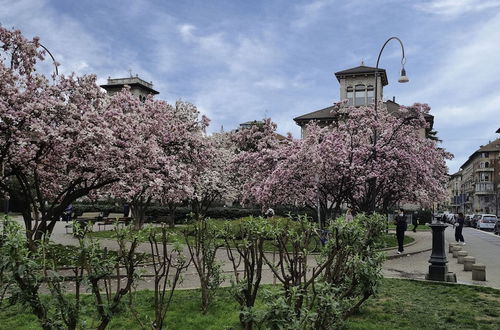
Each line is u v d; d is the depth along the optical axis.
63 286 4.85
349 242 5.76
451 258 17.92
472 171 126.38
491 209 96.06
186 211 34.25
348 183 22.31
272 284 9.51
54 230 29.34
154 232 5.84
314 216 26.20
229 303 8.12
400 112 21.88
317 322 4.81
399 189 24.75
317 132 22.42
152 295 8.69
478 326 6.97
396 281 10.95
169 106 21.14
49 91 13.15
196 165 19.50
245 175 27.69
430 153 25.36
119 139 13.84
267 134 29.25
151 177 14.29
